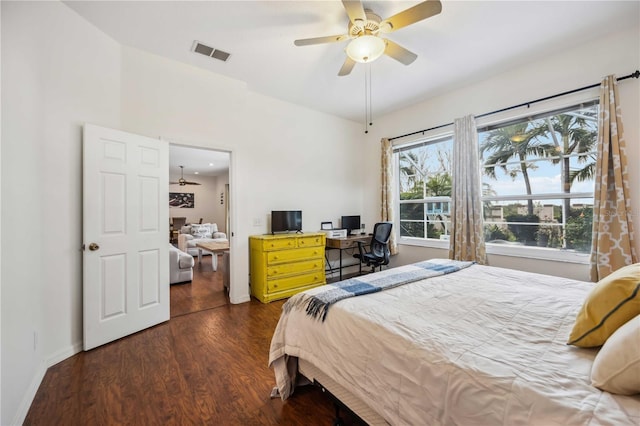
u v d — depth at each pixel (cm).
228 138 333
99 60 241
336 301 155
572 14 223
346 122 482
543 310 141
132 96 267
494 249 332
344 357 131
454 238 355
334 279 455
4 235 146
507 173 329
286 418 153
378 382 114
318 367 144
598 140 248
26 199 174
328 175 458
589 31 245
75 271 223
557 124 291
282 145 404
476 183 334
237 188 344
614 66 247
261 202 384
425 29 242
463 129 347
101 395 170
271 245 347
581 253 276
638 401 73
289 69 312
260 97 380
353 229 473
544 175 301
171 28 241
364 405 129
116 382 183
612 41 248
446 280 202
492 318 133
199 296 371
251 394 172
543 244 303
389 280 194
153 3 211
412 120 420
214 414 155
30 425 147
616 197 238
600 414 70
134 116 268
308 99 398
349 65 249
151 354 219
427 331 119
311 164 437
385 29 201
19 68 167
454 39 256
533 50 274
